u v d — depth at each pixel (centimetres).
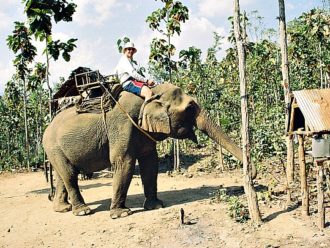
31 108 2750
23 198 1327
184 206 998
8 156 2566
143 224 893
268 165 1435
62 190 1088
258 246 718
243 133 823
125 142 964
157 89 987
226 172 1524
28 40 1873
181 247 755
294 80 2684
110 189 1352
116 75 1004
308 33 2259
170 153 1997
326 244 695
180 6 1612
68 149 1008
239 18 811
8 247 843
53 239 864
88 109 1016
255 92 2562
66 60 1430
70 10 1312
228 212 892
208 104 2081
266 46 2583
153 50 1667
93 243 820
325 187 995
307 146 1560
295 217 830
